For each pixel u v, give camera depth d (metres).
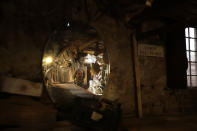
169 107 6.08
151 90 5.87
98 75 15.09
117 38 5.56
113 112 4.09
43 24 4.63
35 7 4.56
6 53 4.19
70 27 7.07
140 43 5.87
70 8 4.96
